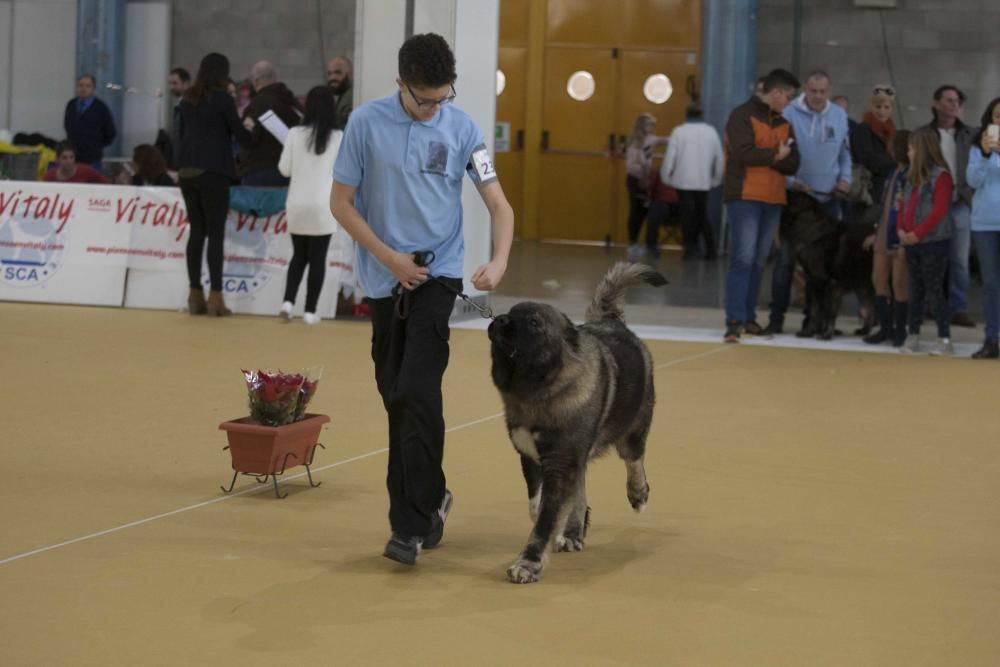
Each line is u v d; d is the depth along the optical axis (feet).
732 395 31.37
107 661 13.25
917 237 38.58
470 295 45.29
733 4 69.46
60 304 45.57
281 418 20.57
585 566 17.31
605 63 81.05
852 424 28.07
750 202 40.50
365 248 16.88
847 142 44.78
